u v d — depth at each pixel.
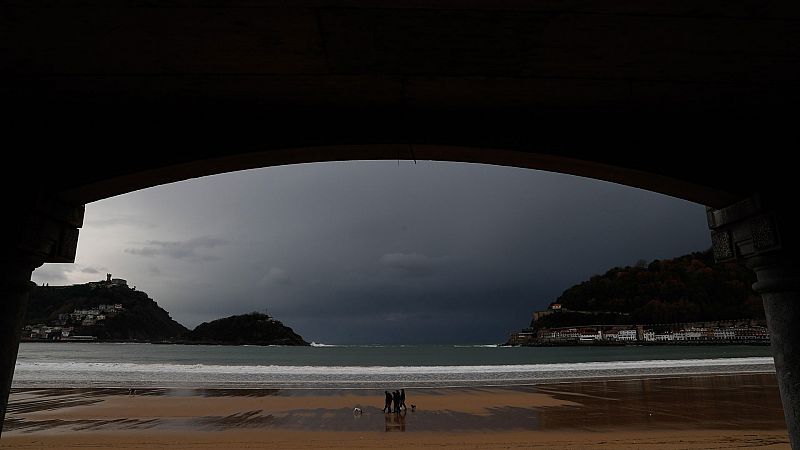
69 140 3.93
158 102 3.89
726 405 20.30
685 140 4.22
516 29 3.02
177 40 3.11
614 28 3.00
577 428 15.12
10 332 3.75
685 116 4.16
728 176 4.15
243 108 4.01
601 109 4.05
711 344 166.62
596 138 4.17
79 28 2.96
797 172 4.16
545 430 14.81
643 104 3.97
